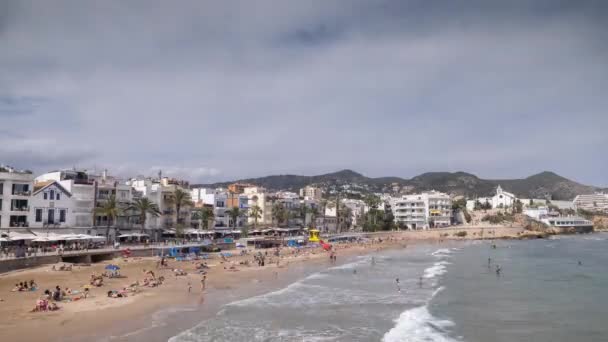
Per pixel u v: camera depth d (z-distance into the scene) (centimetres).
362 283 7300
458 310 5341
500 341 4097
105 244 9319
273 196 19625
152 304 5100
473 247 16788
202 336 4012
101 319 4322
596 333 4388
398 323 4659
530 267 10131
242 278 7444
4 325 3969
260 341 3947
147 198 10888
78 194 9988
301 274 8281
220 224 14912
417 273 8744
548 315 5128
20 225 8719
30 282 5444
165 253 9331
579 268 9944
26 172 10094
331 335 4188
